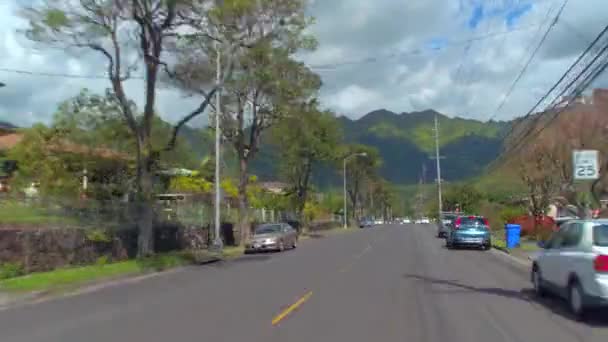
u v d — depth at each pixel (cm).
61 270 1956
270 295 1429
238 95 3600
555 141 3066
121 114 3050
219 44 2706
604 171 2527
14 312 1293
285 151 5266
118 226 2405
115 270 1998
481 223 3167
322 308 1227
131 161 3466
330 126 5238
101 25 2241
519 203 5534
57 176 3150
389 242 3928
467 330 1002
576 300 1099
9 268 1795
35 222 2022
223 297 1414
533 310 1201
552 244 1298
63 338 978
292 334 972
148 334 988
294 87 3594
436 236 4888
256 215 4709
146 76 2447
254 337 951
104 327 1065
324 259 2528
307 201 6844
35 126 3256
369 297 1381
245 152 3816
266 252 3241
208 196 4078
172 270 2228
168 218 3022
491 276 1822
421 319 1102
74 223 2172
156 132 3319
